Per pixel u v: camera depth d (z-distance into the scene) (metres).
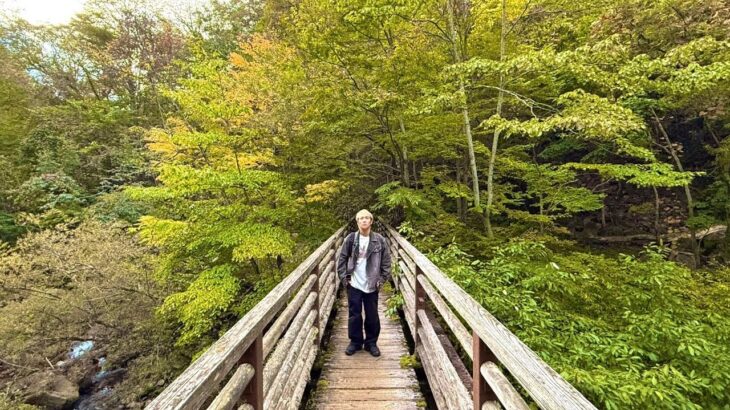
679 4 7.41
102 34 20.42
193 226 7.32
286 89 8.86
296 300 3.19
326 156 9.20
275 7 14.80
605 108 6.07
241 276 8.75
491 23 8.73
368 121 9.25
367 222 4.09
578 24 9.09
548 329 3.60
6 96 18.42
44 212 13.25
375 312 4.26
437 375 3.03
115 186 14.53
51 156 15.54
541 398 1.05
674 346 3.43
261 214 7.43
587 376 2.57
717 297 5.18
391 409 3.15
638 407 2.59
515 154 10.41
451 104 7.88
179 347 8.18
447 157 9.78
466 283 3.85
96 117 17.70
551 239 8.24
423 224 8.73
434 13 8.84
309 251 8.76
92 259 8.58
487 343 1.62
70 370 8.37
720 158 10.34
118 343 8.37
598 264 5.87
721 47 6.48
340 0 7.66
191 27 20.25
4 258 8.58
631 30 7.98
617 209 14.16
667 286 4.43
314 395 3.39
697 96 8.34
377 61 8.27
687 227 10.98
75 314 8.38
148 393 7.71
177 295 6.74
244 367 1.74
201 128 9.48
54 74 20.48
